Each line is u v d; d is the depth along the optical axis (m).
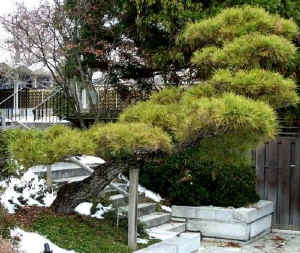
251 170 8.72
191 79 9.02
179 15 8.48
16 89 13.03
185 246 6.26
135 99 10.41
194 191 8.39
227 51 5.75
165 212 8.26
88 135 5.29
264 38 5.62
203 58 6.03
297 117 9.07
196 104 5.00
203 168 8.47
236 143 5.70
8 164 6.41
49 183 6.98
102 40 9.98
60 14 9.69
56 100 11.78
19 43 10.71
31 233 5.28
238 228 7.96
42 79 16.77
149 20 8.80
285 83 5.37
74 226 5.79
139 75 10.34
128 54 10.03
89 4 9.66
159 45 9.42
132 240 5.91
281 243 8.05
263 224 8.66
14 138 6.13
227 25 6.28
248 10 6.34
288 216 9.20
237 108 4.67
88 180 6.02
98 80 11.13
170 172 8.66
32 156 5.15
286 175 9.22
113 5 9.67
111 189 7.74
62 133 5.69
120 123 5.53
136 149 5.05
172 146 5.36
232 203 8.29
